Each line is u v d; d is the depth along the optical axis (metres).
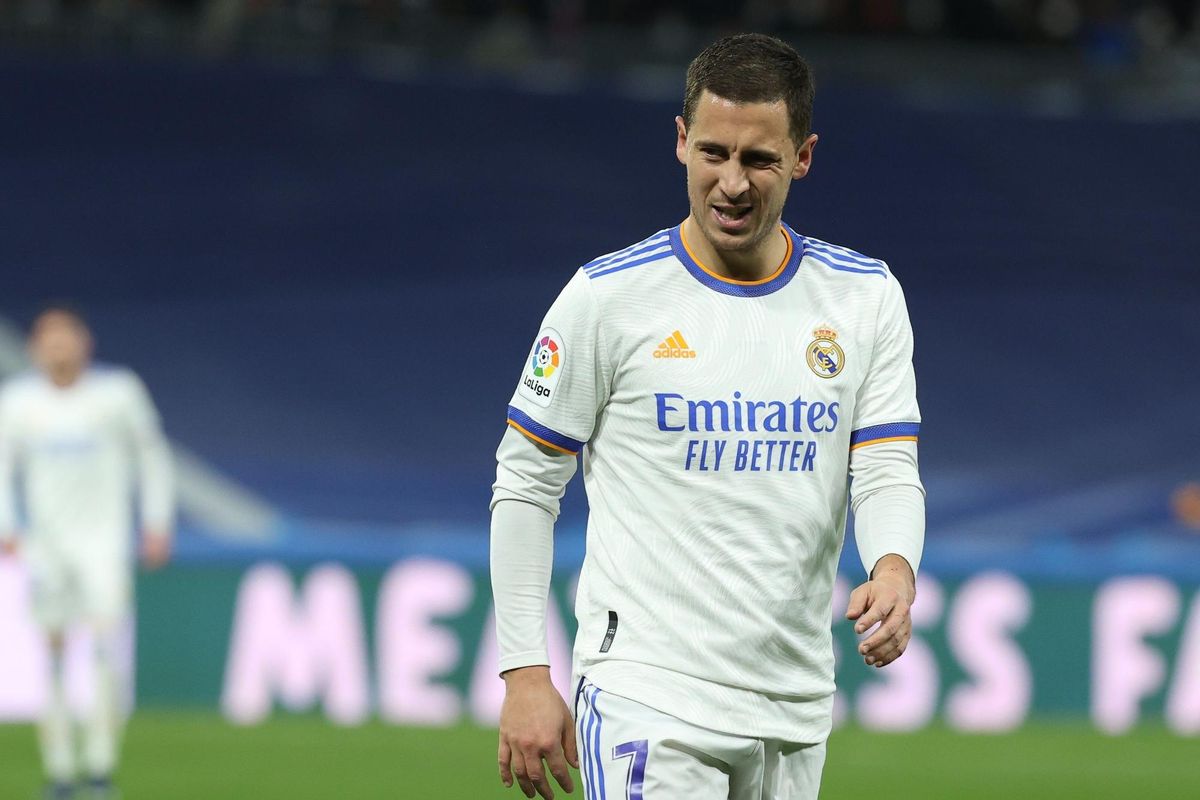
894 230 53.78
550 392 11.58
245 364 48.44
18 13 52.00
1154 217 54.78
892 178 54.53
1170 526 46.69
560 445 11.65
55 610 29.77
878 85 57.66
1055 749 35.31
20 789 29.34
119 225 49.88
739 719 11.34
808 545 11.51
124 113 51.44
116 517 30.72
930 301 52.28
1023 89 58.28
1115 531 46.44
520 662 11.55
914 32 60.44
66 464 30.33
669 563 11.41
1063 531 46.00
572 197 52.97
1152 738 37.31
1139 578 39.34
